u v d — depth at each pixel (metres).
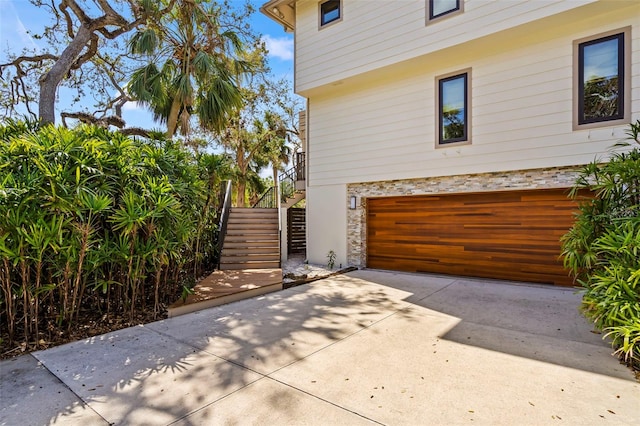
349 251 9.13
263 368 3.30
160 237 4.83
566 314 4.82
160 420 2.49
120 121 10.82
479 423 2.41
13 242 3.65
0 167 3.65
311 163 9.86
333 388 2.91
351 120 9.02
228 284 6.49
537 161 6.45
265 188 21.91
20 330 4.16
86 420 2.50
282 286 6.79
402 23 7.56
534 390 2.82
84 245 4.11
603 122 5.84
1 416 2.55
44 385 3.00
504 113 6.79
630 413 2.49
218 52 10.77
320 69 8.93
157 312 5.03
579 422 2.40
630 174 3.70
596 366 3.22
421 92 7.88
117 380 3.09
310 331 4.30
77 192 3.90
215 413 2.57
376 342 3.91
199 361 3.47
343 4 8.49
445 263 7.92
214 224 8.46
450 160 7.46
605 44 5.84
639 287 3.02
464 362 3.36
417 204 8.30
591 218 3.99
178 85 9.32
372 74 8.23
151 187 4.73
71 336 4.14
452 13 6.89
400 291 6.38
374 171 8.62
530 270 6.85
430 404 2.65
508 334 4.10
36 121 5.32
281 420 2.47
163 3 10.34
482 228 7.42
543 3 5.94
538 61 6.43
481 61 7.05
